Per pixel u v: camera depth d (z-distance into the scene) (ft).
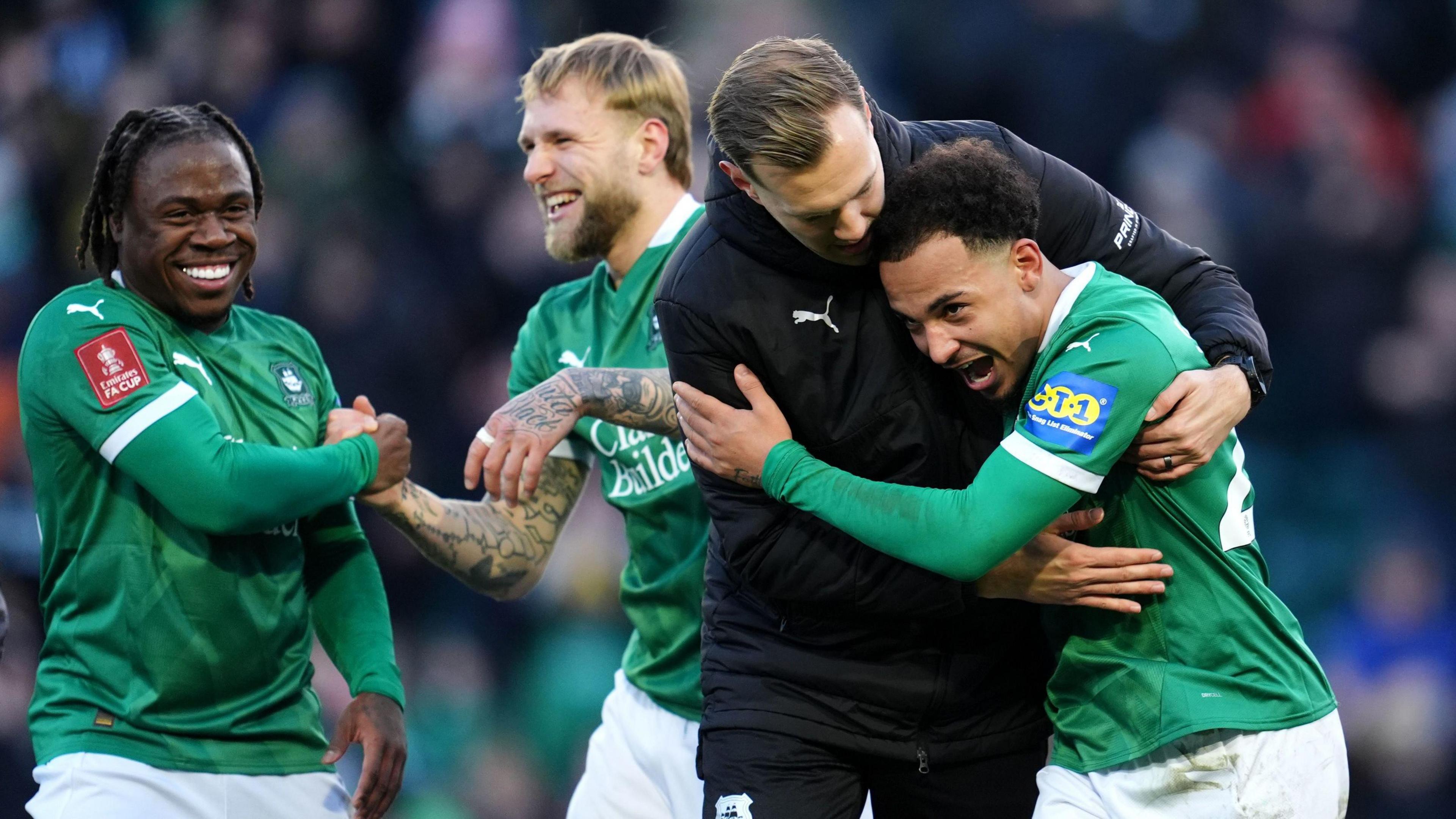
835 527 33.04
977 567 31.07
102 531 34.81
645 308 41.32
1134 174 94.43
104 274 36.06
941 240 29.89
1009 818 37.06
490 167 94.17
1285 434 92.84
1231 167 96.07
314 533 38.52
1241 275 93.35
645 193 41.81
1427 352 91.91
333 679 74.95
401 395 88.02
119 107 99.09
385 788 36.47
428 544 40.01
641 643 42.70
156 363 34.30
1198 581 32.71
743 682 36.40
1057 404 30.78
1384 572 85.35
